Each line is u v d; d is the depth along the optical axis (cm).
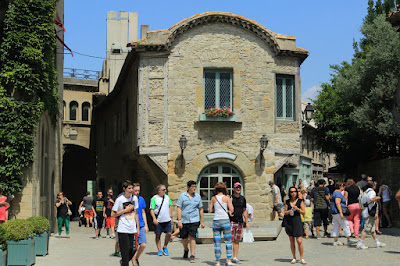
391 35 2216
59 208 1850
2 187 1537
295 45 2150
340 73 3062
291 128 2147
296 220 1115
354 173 2841
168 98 2044
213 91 2095
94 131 3934
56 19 2081
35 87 1614
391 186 2036
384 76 2138
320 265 1089
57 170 2178
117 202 989
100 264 1134
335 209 1434
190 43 2077
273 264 1112
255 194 2078
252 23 2088
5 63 1595
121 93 2767
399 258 1171
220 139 2069
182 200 1191
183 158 2033
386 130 2102
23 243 1088
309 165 3325
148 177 2361
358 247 1346
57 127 2181
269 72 2128
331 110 2923
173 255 1284
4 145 1559
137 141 2033
